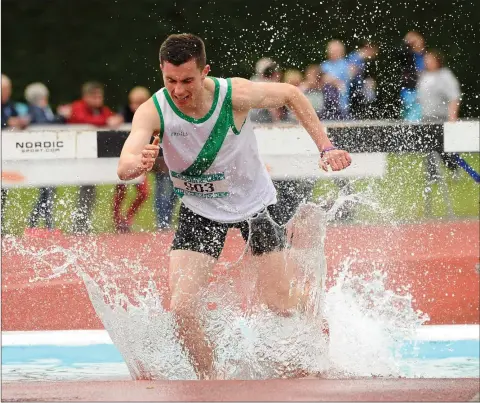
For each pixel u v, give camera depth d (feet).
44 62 135.74
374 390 29.22
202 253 37.50
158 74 135.23
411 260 62.59
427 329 50.42
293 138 66.39
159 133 36.22
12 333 50.83
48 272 61.16
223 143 36.22
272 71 74.54
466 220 71.87
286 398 27.76
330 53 79.97
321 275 38.75
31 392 29.53
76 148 68.08
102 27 136.46
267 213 37.99
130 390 29.60
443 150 65.57
